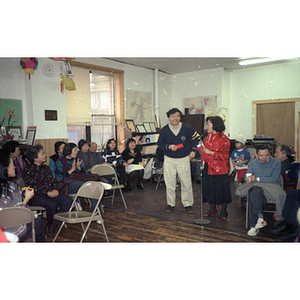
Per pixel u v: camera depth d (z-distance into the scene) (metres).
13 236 2.36
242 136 8.95
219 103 8.55
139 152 6.37
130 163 6.04
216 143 3.86
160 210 4.58
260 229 3.61
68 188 3.98
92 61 6.80
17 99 5.54
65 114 6.20
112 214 4.39
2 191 2.40
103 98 7.37
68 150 4.09
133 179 6.55
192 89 9.05
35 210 3.43
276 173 3.51
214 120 3.87
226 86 8.76
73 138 6.68
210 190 3.95
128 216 4.27
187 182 4.36
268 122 8.51
